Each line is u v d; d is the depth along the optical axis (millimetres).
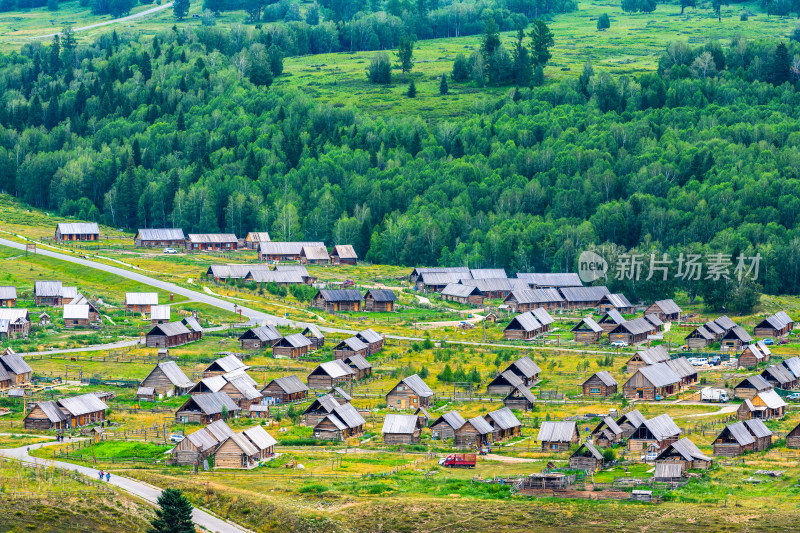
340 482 142000
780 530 121000
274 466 152375
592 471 148625
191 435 152625
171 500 117438
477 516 127625
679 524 124188
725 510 128000
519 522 126000
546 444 163125
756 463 151500
